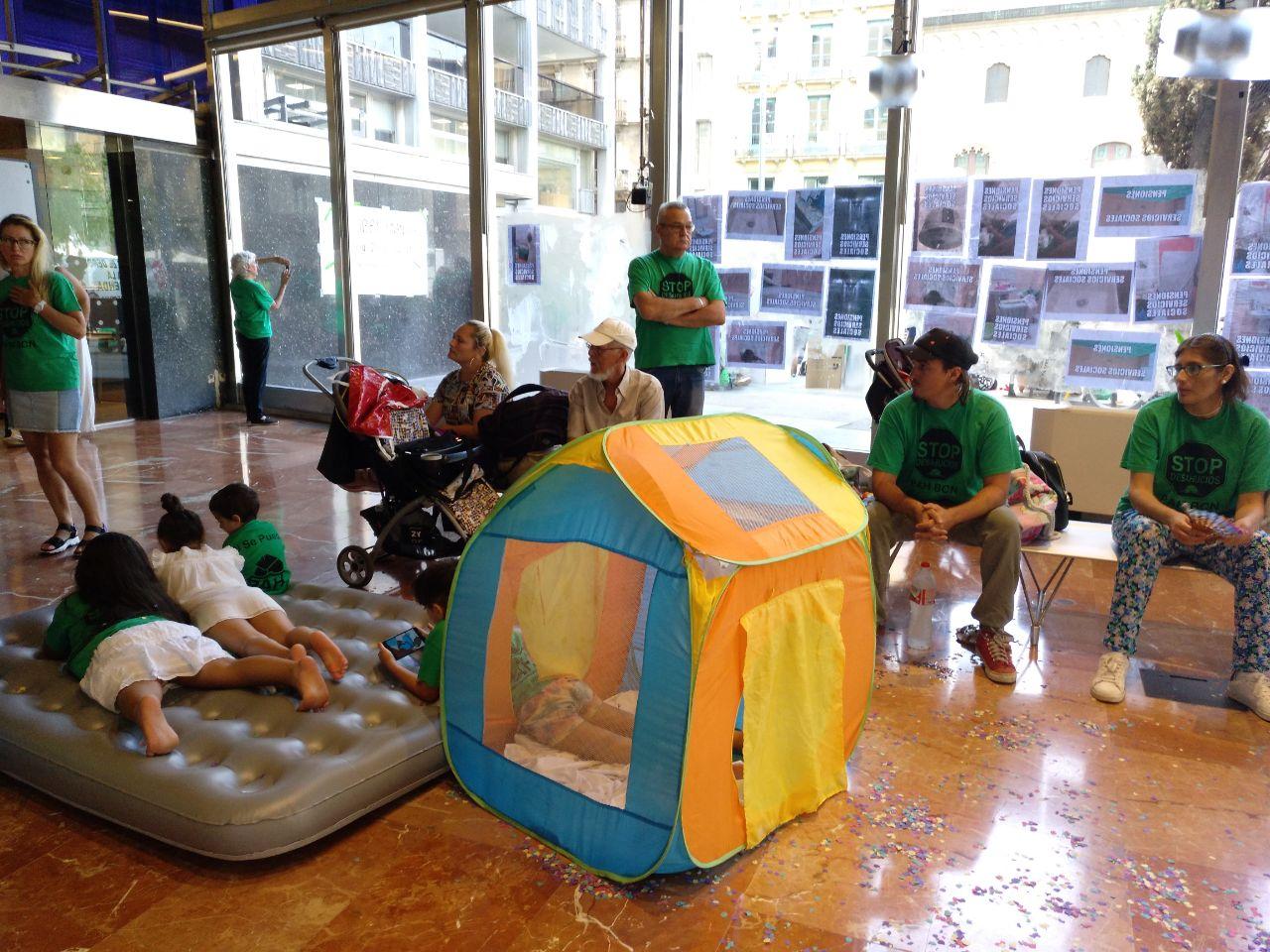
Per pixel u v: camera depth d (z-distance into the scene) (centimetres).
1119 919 195
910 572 429
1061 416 486
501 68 641
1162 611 377
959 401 319
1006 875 210
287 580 336
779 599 214
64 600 264
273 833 204
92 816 230
